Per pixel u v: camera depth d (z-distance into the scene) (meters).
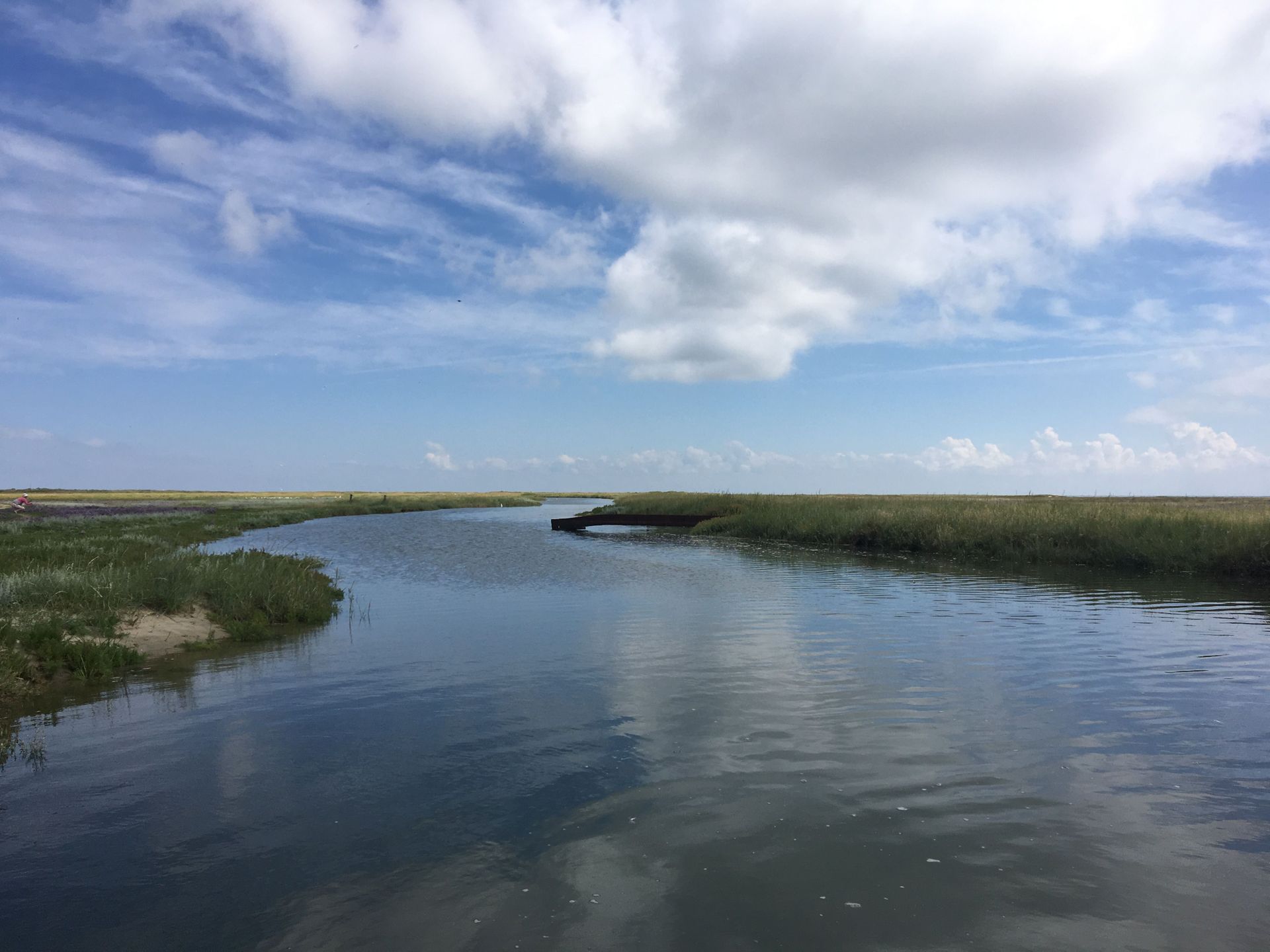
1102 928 3.39
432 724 6.52
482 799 4.88
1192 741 5.93
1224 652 9.17
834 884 3.77
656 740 6.00
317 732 6.34
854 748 5.77
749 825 4.44
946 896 3.65
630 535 34.12
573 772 5.34
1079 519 21.91
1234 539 17.66
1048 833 4.34
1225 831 4.37
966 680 7.86
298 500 90.31
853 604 13.24
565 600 13.93
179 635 10.55
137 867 4.06
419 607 13.33
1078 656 8.96
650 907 3.58
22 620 9.42
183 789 5.13
